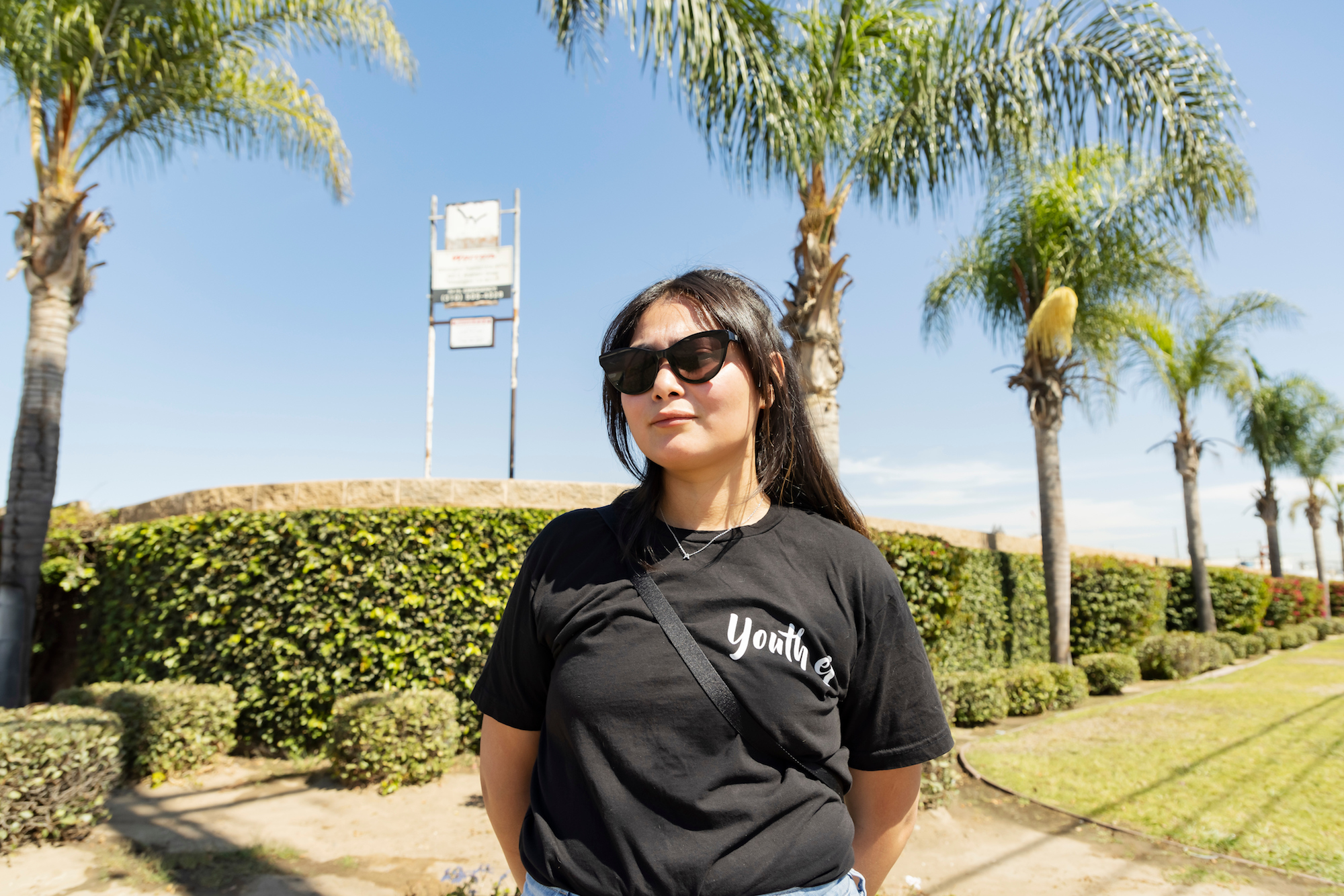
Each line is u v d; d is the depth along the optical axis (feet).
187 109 26.08
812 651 3.89
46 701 27.61
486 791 4.62
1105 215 35.42
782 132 18.92
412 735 20.15
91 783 16.17
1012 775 21.67
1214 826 17.20
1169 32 19.63
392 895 13.66
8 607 22.15
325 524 23.35
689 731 3.67
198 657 23.21
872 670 4.16
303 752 22.38
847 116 21.50
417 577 23.09
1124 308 39.91
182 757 20.67
